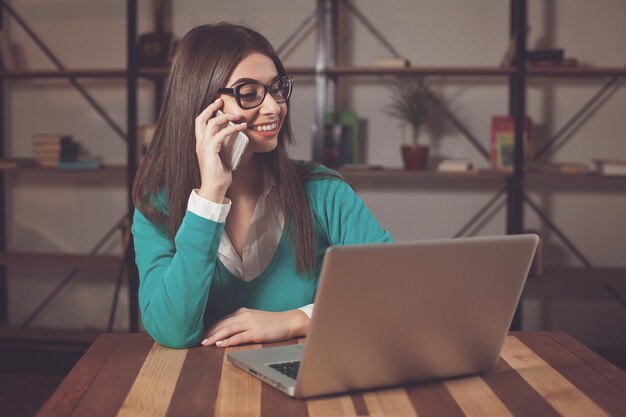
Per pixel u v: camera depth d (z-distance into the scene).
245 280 1.58
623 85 3.70
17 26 4.00
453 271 1.10
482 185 3.79
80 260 3.69
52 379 3.50
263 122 1.46
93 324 4.05
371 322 1.06
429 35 3.77
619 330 3.77
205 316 1.59
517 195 3.40
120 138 3.98
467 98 3.77
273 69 1.49
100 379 1.15
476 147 3.77
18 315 4.10
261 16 3.86
